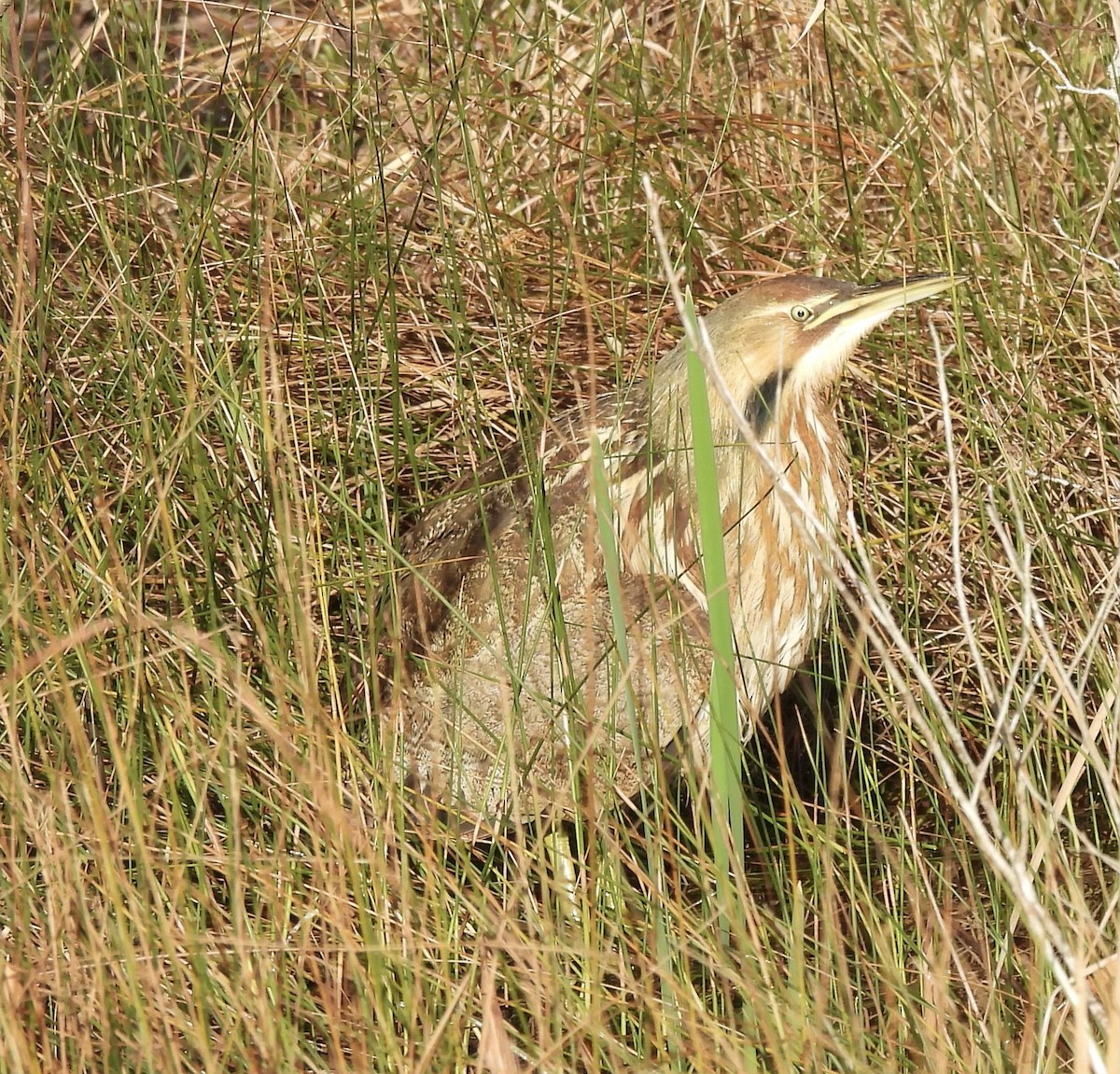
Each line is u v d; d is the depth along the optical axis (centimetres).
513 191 867
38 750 548
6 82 822
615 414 656
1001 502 696
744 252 824
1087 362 741
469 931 540
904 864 567
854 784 651
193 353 673
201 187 779
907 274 777
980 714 660
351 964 469
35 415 645
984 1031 486
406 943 473
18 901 482
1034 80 857
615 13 907
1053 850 514
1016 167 825
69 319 746
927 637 687
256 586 625
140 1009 443
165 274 758
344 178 848
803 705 685
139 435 663
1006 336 749
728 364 634
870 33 876
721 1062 449
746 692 600
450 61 866
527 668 588
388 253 709
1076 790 633
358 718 589
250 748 570
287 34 923
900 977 490
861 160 844
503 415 773
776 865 556
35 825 486
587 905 491
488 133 861
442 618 657
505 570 648
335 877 508
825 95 884
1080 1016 392
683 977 485
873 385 766
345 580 623
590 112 796
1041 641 504
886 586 687
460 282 809
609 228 823
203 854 527
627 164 860
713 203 848
